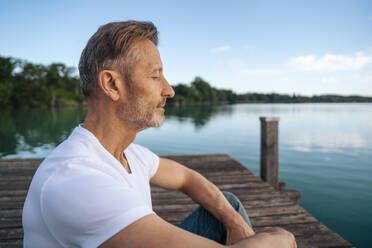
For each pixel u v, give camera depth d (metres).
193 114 37.78
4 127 20.20
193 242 0.45
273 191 2.96
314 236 1.91
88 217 0.44
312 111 47.62
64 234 0.47
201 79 112.62
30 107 61.88
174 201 2.61
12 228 2.00
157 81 0.62
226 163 4.25
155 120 0.63
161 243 0.43
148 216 0.46
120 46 0.57
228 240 0.97
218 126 20.62
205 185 1.01
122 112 0.61
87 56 0.60
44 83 66.62
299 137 13.70
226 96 117.69
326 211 4.26
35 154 10.09
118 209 0.45
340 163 7.77
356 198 4.86
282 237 0.62
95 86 0.61
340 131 16.36
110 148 0.64
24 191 2.83
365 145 11.02
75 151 0.54
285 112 43.75
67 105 70.12
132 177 0.71
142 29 0.59
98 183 0.47
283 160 8.25
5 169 3.70
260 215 2.29
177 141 12.92
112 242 0.44
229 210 0.99
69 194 0.46
